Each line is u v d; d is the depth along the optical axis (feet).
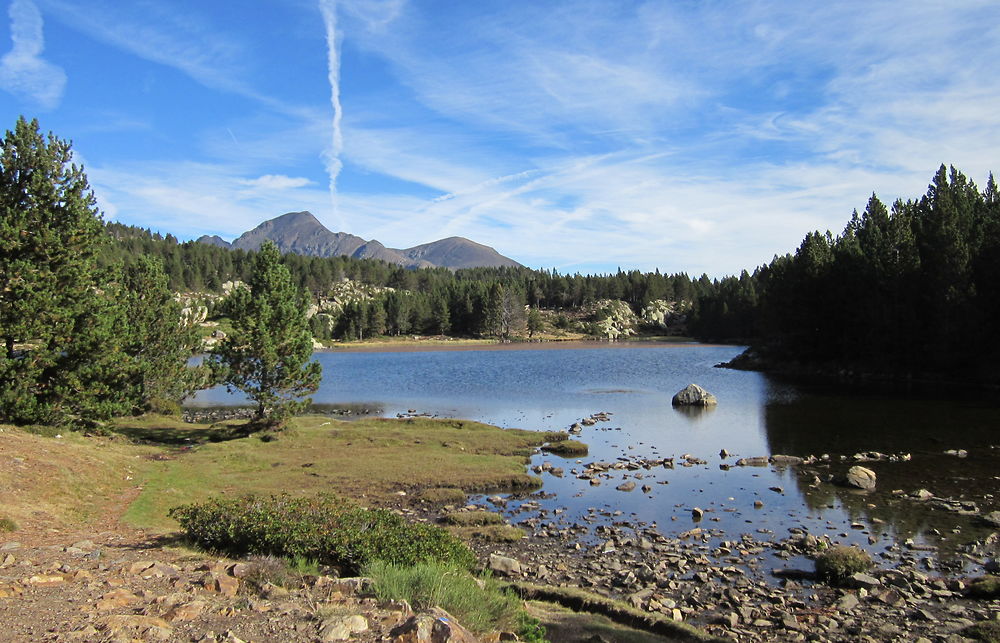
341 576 42.19
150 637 25.55
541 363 369.71
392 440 126.62
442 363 379.55
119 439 111.04
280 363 128.57
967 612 47.60
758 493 86.69
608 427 147.84
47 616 27.53
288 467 102.22
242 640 26.02
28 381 91.40
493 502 84.53
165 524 61.98
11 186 95.25
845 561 55.98
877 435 125.49
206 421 163.73
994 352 206.49
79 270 99.14
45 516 56.13
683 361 377.50
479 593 38.19
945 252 219.00
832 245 331.98
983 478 90.12
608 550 64.49
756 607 49.39
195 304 156.66
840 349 277.23
